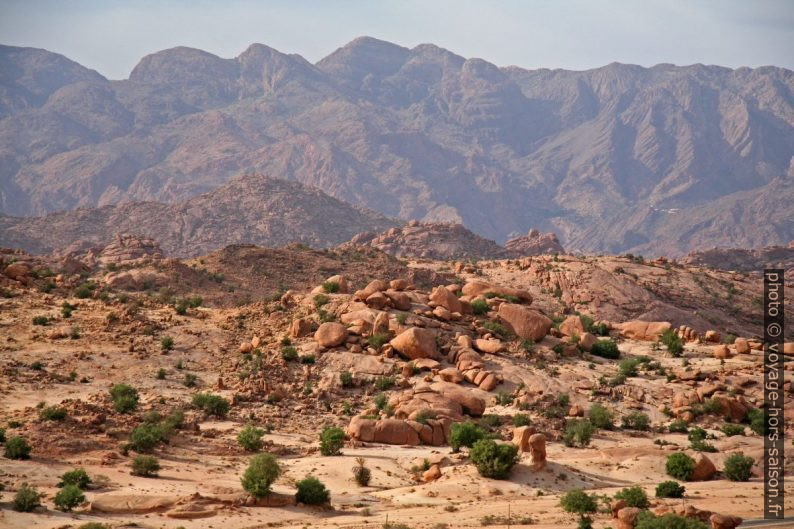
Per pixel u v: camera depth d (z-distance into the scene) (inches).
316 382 4874.5
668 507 2977.4
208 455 3703.3
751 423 4783.5
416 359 5108.3
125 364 4827.8
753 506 3198.8
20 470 3174.2
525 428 3855.8
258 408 4525.1
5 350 4817.9
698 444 4183.1
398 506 3144.7
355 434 4087.1
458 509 3070.9
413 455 3858.3
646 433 4611.2
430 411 4362.7
